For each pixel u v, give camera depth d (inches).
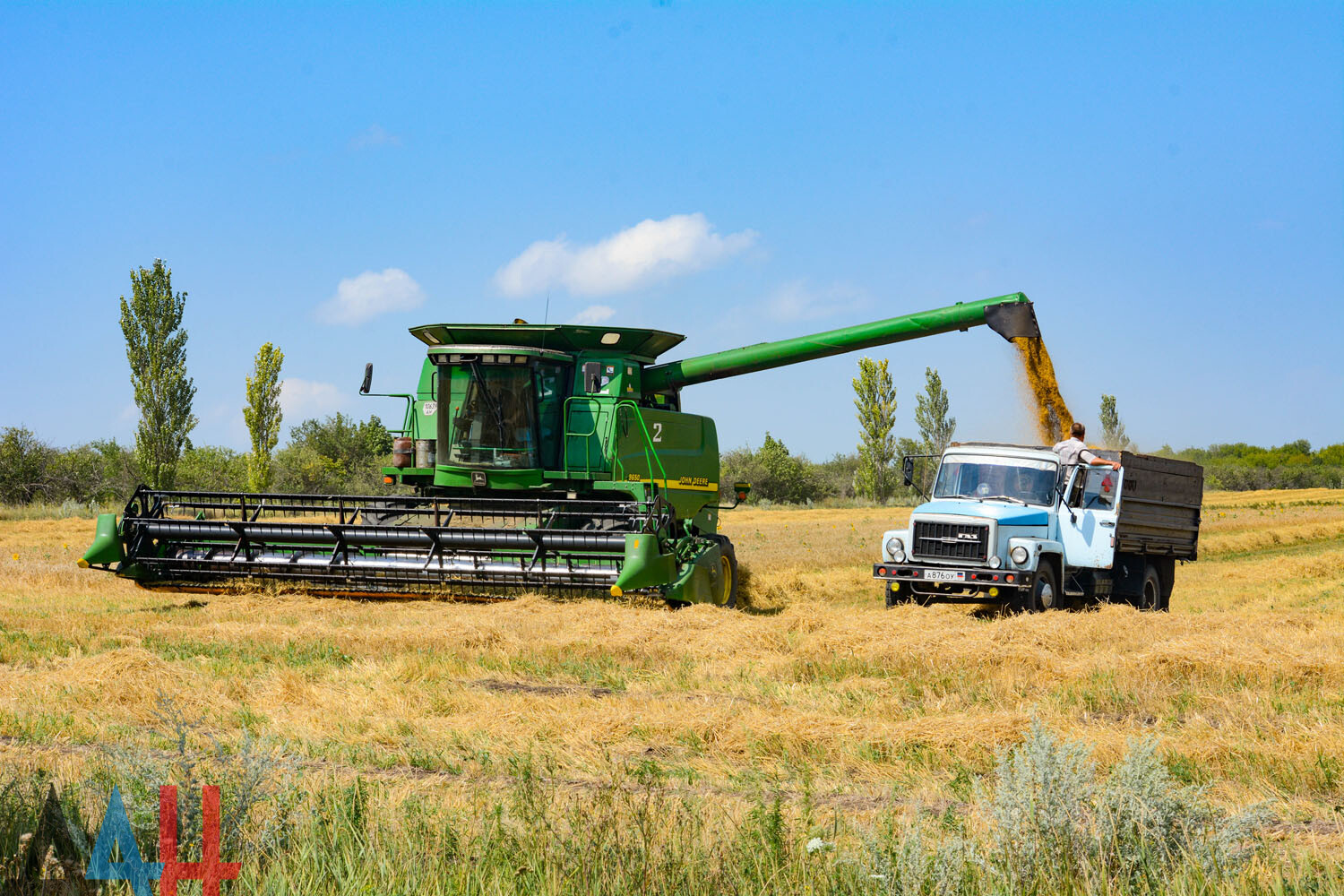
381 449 3627.0
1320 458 5054.1
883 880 174.4
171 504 648.4
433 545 601.3
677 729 311.6
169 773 229.9
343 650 456.8
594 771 277.3
